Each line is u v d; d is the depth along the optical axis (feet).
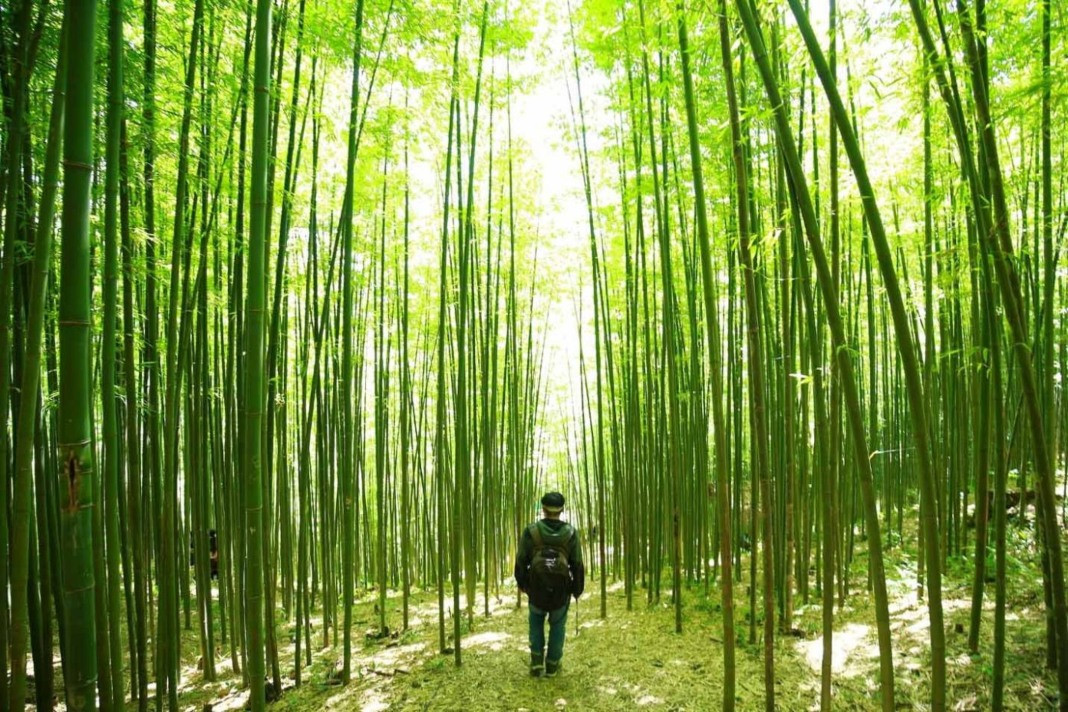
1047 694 9.08
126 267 9.66
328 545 16.35
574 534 12.90
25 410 6.26
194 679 13.55
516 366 25.93
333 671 13.55
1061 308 16.69
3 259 6.98
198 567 13.30
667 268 14.61
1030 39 8.74
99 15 8.79
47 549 8.80
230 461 13.37
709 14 8.31
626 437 20.12
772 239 8.32
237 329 12.66
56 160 6.15
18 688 6.47
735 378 17.22
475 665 13.42
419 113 15.44
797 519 17.20
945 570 15.23
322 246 17.65
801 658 12.21
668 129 13.83
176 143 9.92
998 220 7.25
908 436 24.14
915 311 17.94
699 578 18.84
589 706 11.09
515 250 25.41
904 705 9.91
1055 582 7.42
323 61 13.41
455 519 13.42
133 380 10.05
